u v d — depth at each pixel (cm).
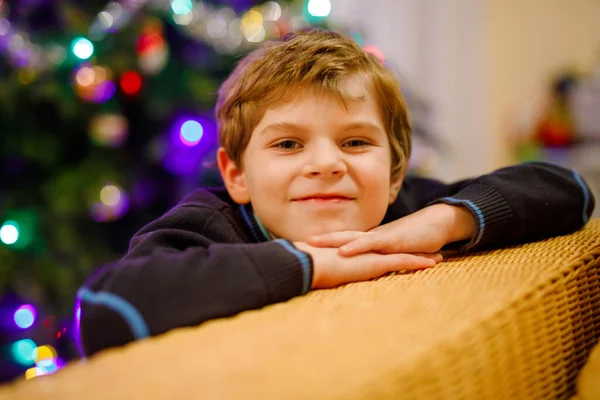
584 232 86
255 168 82
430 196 98
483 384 47
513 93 252
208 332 50
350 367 41
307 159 77
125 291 57
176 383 39
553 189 85
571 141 245
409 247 74
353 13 251
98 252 151
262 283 60
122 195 145
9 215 140
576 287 61
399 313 51
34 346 141
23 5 148
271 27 158
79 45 138
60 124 148
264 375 39
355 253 69
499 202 79
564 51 262
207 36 156
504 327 50
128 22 143
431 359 43
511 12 248
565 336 59
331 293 62
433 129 232
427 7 250
